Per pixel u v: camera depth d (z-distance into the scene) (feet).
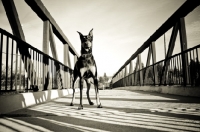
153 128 5.77
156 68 28.09
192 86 16.06
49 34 22.52
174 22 22.13
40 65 16.11
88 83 13.32
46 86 17.89
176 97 15.99
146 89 31.73
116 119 7.27
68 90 29.12
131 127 5.97
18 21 14.01
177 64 19.07
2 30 9.25
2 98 8.95
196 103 11.27
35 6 17.69
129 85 51.52
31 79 14.28
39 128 6.00
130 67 51.88
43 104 13.65
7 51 9.93
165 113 8.25
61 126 6.25
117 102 13.64
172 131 5.36
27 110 10.07
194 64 15.76
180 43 20.42
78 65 11.97
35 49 14.21
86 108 10.85
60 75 24.77
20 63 12.19
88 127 6.08
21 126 6.28
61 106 12.21
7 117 8.05
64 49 34.27
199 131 5.29
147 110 9.16
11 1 12.91
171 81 21.33
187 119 6.89
